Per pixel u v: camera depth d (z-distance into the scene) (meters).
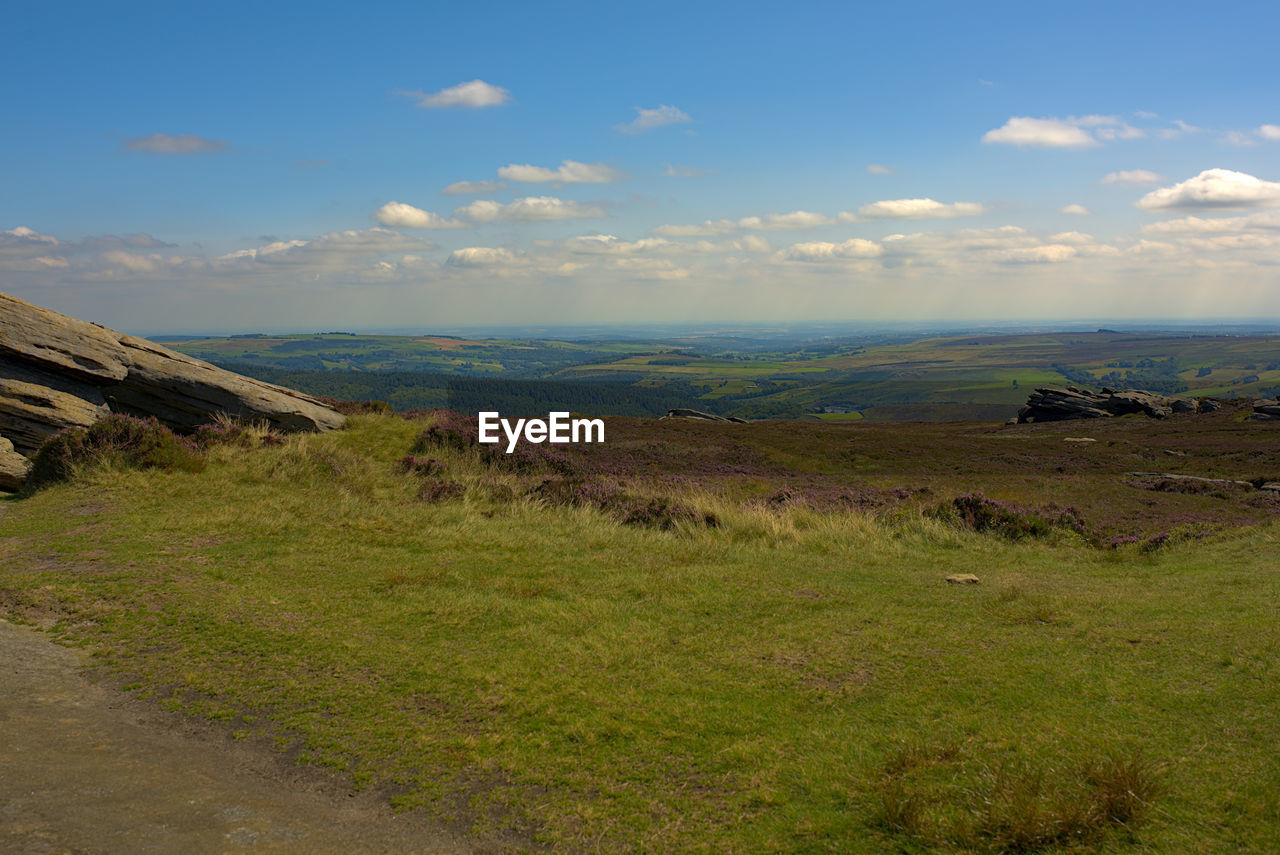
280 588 9.89
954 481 27.98
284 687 6.90
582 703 6.76
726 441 37.88
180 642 7.81
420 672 7.39
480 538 13.94
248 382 24.80
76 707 6.20
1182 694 6.68
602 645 8.31
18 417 17.31
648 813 5.01
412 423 27.22
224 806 4.86
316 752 5.75
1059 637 8.57
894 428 52.00
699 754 5.84
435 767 5.57
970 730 6.14
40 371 18.91
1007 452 36.25
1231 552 13.92
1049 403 60.09
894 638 8.63
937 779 5.33
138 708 6.32
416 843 4.60
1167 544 15.23
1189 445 37.81
